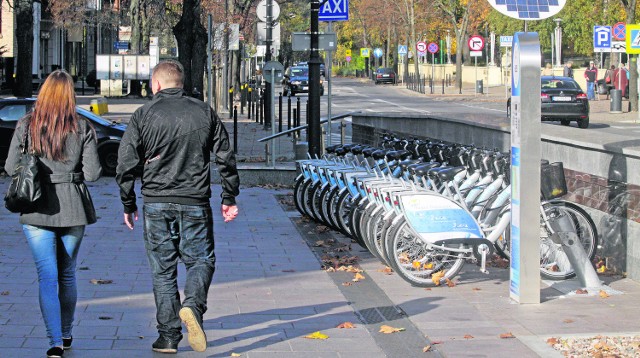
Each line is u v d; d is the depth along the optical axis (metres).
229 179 7.21
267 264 11.09
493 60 90.69
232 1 49.47
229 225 13.98
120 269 10.55
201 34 26.59
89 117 20.72
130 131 7.10
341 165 13.38
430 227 9.76
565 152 11.66
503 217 10.11
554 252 10.10
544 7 9.23
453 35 99.69
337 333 8.02
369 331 8.09
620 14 63.81
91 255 11.36
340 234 13.26
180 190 7.05
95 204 15.98
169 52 62.44
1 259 10.98
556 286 9.81
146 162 7.12
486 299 9.28
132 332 7.93
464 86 89.50
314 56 17.45
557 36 71.62
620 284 9.88
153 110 7.08
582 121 34.66
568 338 7.70
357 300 9.26
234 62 55.19
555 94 34.44
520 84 8.93
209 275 7.12
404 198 9.79
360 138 23.66
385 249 10.05
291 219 14.56
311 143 17.48
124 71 57.91
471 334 7.92
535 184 9.00
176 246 7.27
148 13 57.38
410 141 13.45
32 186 6.92
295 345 7.64
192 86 26.58
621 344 7.50
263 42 37.88
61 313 7.35
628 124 37.31
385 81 95.44
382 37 114.25
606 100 57.47
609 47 47.28
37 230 7.12
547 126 13.42
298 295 9.48
